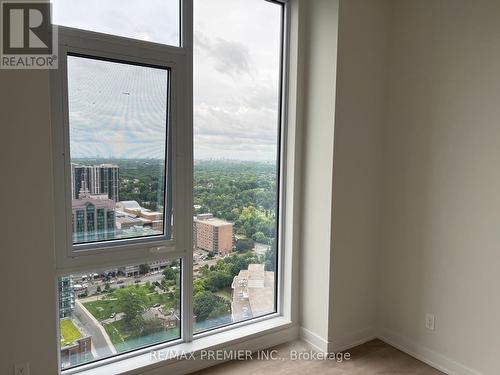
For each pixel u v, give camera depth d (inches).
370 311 112.3
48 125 69.4
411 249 103.0
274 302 114.5
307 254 109.1
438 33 93.6
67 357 82.6
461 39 88.8
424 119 97.8
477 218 87.6
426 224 98.7
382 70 106.0
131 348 90.9
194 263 98.4
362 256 108.4
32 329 71.3
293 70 106.3
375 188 108.7
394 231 107.4
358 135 103.0
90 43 77.4
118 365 86.1
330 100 98.5
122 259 85.5
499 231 83.7
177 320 97.3
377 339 113.3
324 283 103.5
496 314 85.0
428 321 99.5
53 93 74.3
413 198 101.7
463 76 88.8
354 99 101.0
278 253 113.6
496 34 82.4
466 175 89.3
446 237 94.3
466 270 90.4
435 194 96.2
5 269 67.9
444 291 95.4
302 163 109.0
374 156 107.3
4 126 65.4
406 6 101.2
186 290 95.9
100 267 82.7
